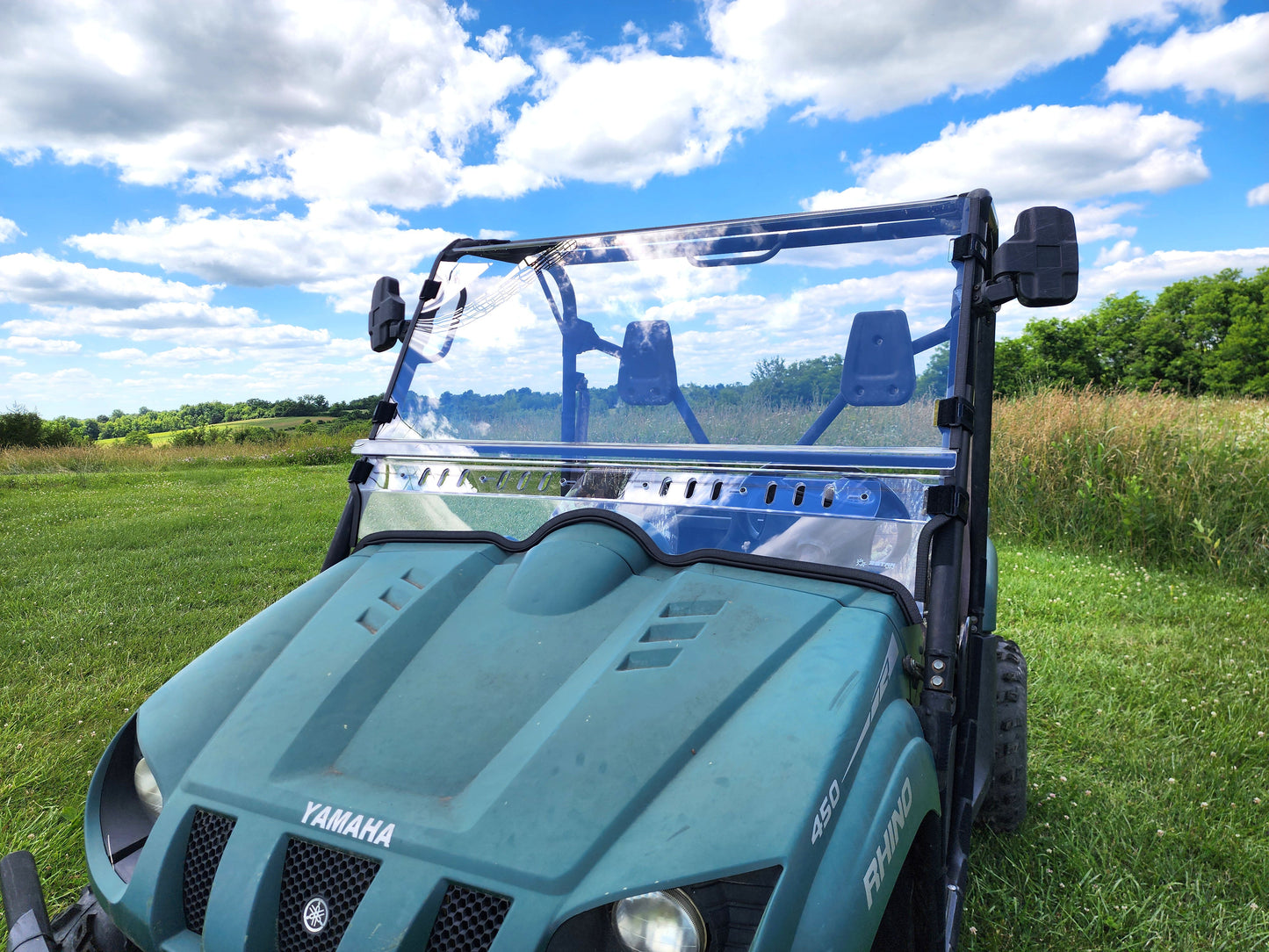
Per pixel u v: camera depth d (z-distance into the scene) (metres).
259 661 1.78
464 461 2.30
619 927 1.19
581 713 1.45
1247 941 2.30
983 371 2.32
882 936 1.51
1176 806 2.95
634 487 2.06
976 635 2.21
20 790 2.95
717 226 2.35
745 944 1.18
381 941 1.22
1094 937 2.30
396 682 1.66
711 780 1.31
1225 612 5.33
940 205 2.12
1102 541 7.23
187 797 1.49
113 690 3.89
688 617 1.66
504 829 1.28
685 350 2.36
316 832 1.35
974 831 2.82
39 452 21.70
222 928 1.33
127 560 6.95
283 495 11.94
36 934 1.48
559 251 2.53
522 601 1.80
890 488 1.86
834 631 1.60
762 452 1.99
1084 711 3.78
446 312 2.63
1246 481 6.78
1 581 6.24
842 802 1.32
